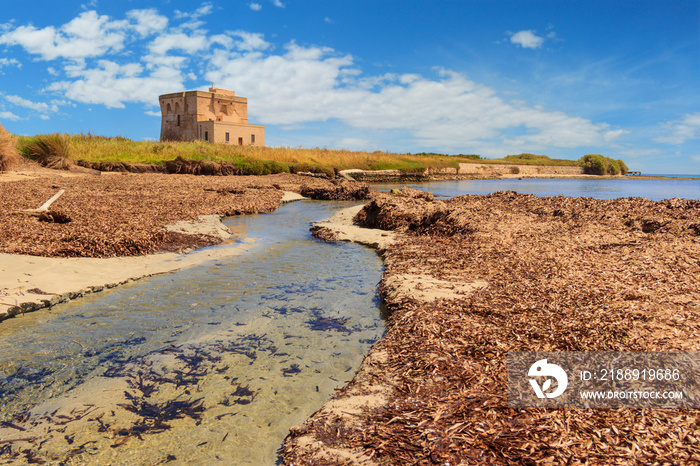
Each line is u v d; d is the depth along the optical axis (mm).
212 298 7016
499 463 2801
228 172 35344
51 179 21938
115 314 6156
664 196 29406
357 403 3787
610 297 6129
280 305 6805
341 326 5992
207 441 3395
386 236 13203
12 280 6777
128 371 4531
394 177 50094
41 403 3900
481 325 5355
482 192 33438
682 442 2920
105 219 12117
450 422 3332
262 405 3939
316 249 11492
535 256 9312
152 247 10047
